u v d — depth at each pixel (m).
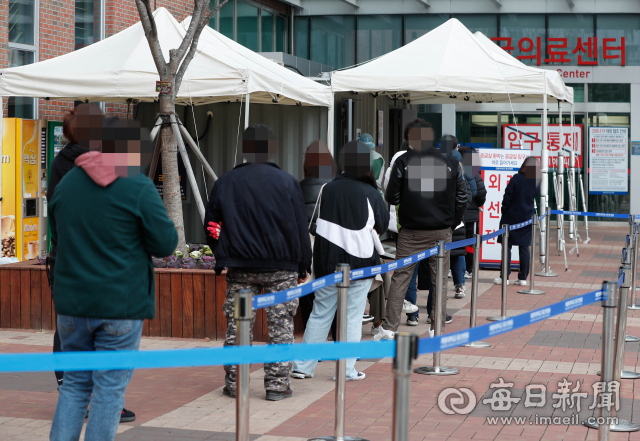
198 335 7.50
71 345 3.86
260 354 3.19
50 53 12.56
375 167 11.74
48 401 5.46
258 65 10.03
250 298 3.64
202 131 13.34
